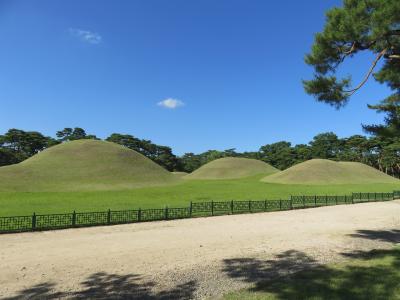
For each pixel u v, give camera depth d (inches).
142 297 283.4
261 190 1727.4
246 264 387.2
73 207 957.8
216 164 3750.0
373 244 512.1
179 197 1311.5
